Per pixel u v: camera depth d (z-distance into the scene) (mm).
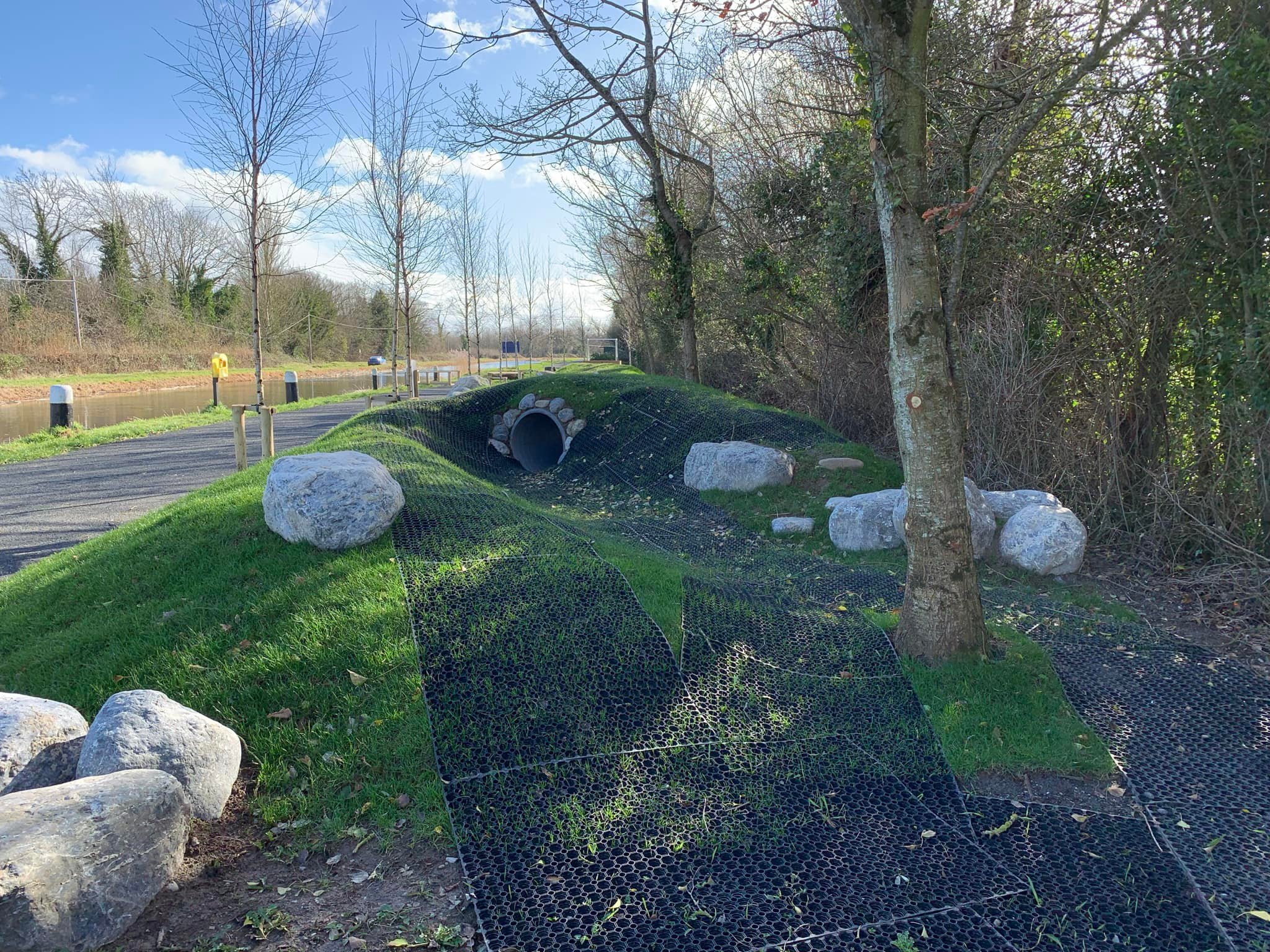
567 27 11758
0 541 8117
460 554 5348
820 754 3793
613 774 3572
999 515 7285
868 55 4133
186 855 3205
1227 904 2955
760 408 12000
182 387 38281
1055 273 8180
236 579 5258
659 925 2799
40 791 2797
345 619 4570
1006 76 7023
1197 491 7000
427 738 3732
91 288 44344
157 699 3566
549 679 4102
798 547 7801
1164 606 6172
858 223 12125
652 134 15805
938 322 4266
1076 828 3391
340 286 62844
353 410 22188
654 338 25266
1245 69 5758
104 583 5578
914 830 3352
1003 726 4000
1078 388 8109
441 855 3215
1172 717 4305
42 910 2434
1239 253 6383
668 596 5043
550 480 11016
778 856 3168
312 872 3152
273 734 3861
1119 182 7750
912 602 4578
